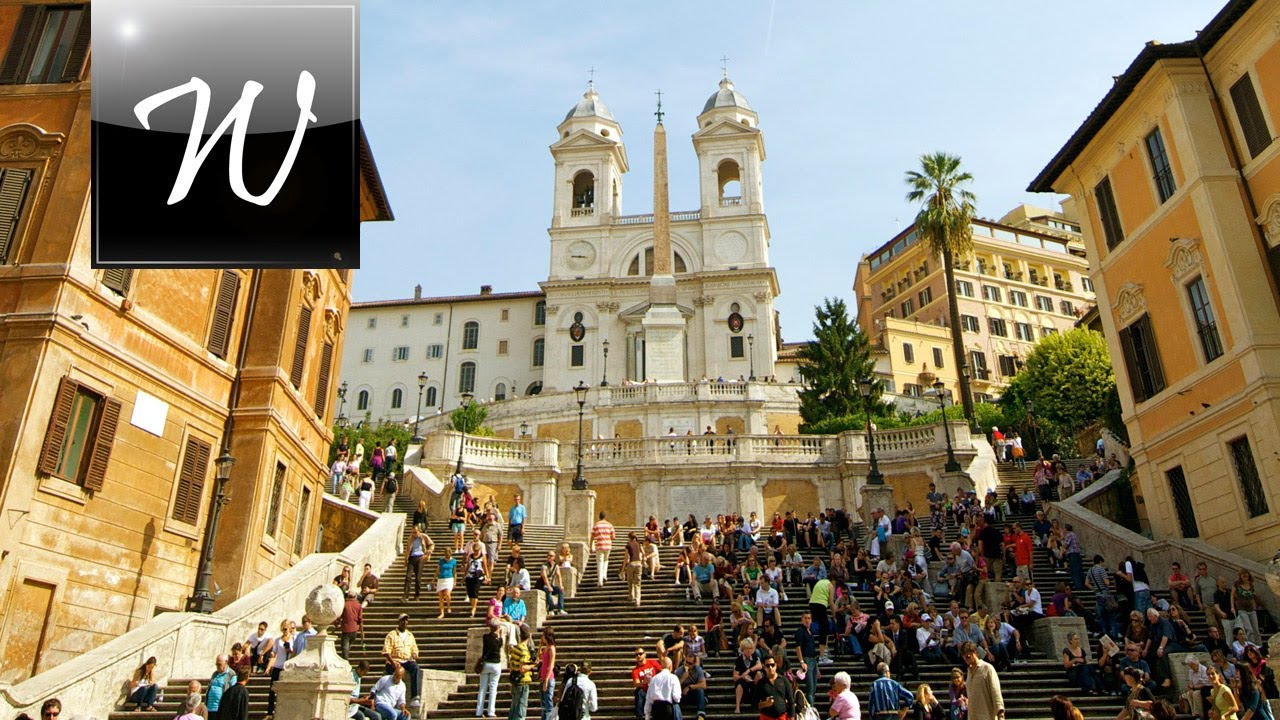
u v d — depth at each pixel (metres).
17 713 11.30
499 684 14.65
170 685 14.02
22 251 15.17
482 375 72.94
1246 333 19.22
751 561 20.34
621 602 19.38
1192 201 20.98
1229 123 21.06
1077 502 24.88
